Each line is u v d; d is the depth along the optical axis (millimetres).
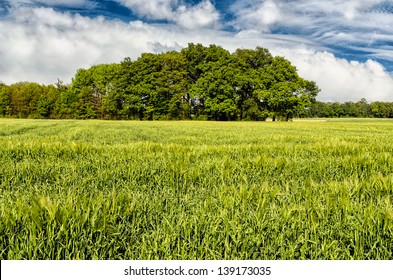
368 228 2998
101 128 28359
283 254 2725
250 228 2943
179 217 3250
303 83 75125
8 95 92688
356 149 9094
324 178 5637
